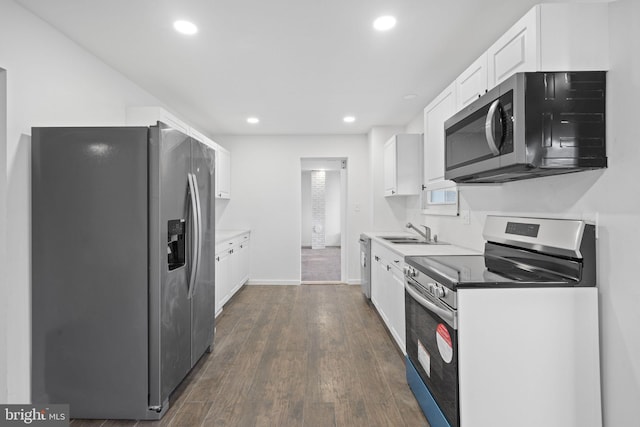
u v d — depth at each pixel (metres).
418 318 1.96
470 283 1.45
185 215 2.23
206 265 2.63
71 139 1.89
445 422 1.55
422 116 3.93
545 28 1.38
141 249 1.89
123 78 2.85
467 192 2.76
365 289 4.16
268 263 5.14
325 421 1.87
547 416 1.44
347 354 2.72
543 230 1.62
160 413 1.90
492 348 1.44
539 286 1.45
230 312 3.81
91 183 1.89
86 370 1.90
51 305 1.90
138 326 1.89
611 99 1.36
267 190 5.14
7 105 1.79
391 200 4.70
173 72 2.80
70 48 2.24
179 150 2.14
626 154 1.30
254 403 2.05
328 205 9.90
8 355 1.79
